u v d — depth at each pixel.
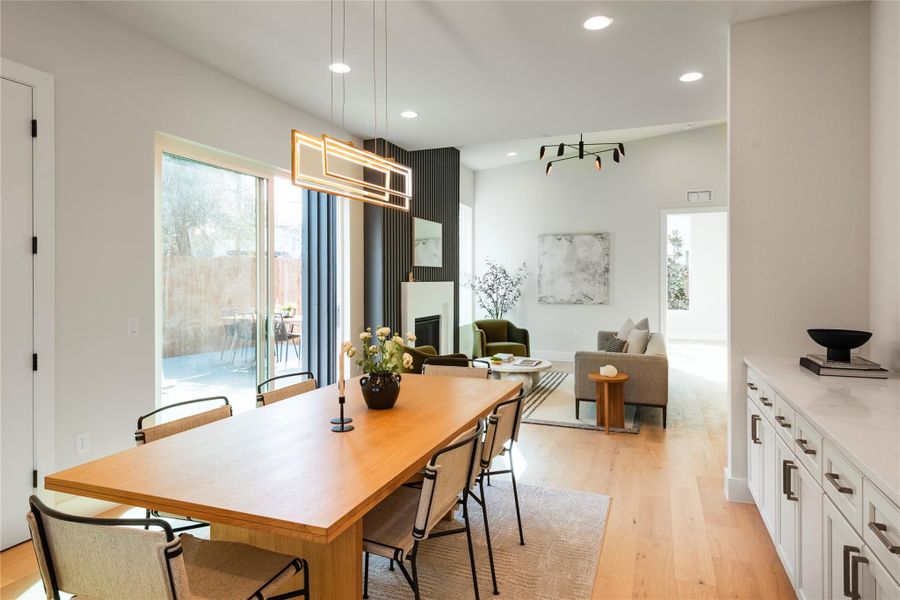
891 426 1.63
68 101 2.79
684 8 2.86
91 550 1.28
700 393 6.20
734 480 3.13
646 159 8.20
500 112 4.63
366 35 3.20
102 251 2.96
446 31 3.15
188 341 3.71
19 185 2.56
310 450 1.90
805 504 1.90
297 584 1.84
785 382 2.31
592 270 8.49
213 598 1.45
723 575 2.36
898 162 2.46
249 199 4.23
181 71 3.46
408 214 6.27
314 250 5.17
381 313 5.63
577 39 3.24
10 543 2.57
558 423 4.84
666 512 3.01
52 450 2.71
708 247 11.38
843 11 2.84
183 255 3.66
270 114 4.25
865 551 1.35
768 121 2.97
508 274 9.02
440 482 1.79
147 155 3.23
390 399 2.50
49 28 2.69
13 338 2.55
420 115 4.73
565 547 2.61
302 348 5.17
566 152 8.55
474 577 2.11
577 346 8.62
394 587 2.30
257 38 3.26
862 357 2.79
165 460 1.79
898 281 2.46
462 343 8.58
